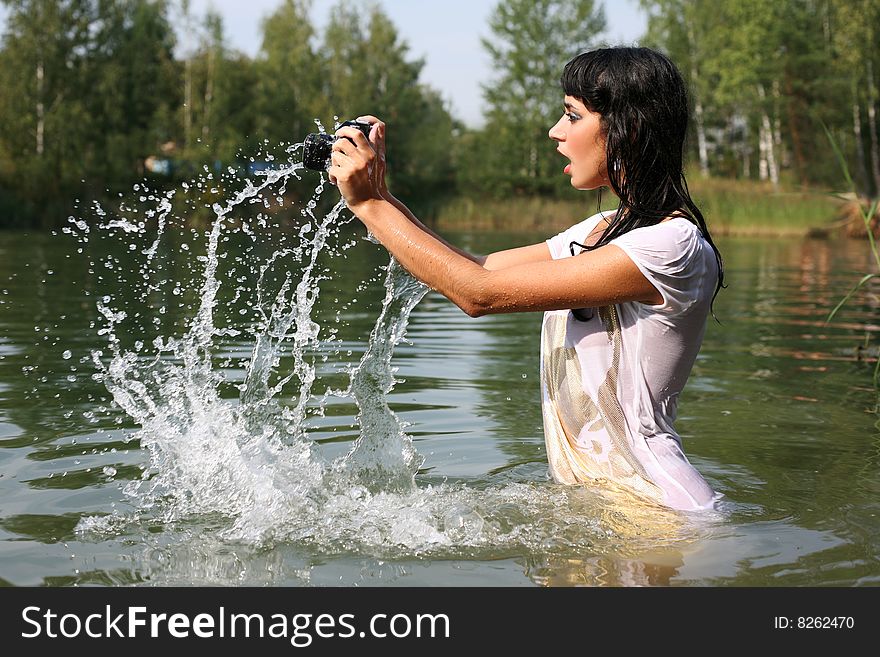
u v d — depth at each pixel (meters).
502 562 1.79
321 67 36.53
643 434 2.08
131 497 2.18
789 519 2.03
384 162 2.02
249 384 2.71
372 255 10.75
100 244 12.64
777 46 29.95
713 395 3.50
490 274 1.90
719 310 6.36
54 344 4.34
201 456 2.34
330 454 2.55
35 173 24.41
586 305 1.94
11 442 2.66
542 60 35.69
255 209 13.95
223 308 5.57
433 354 4.38
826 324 5.60
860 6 28.81
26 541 1.89
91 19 28.56
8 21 27.09
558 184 34.72
